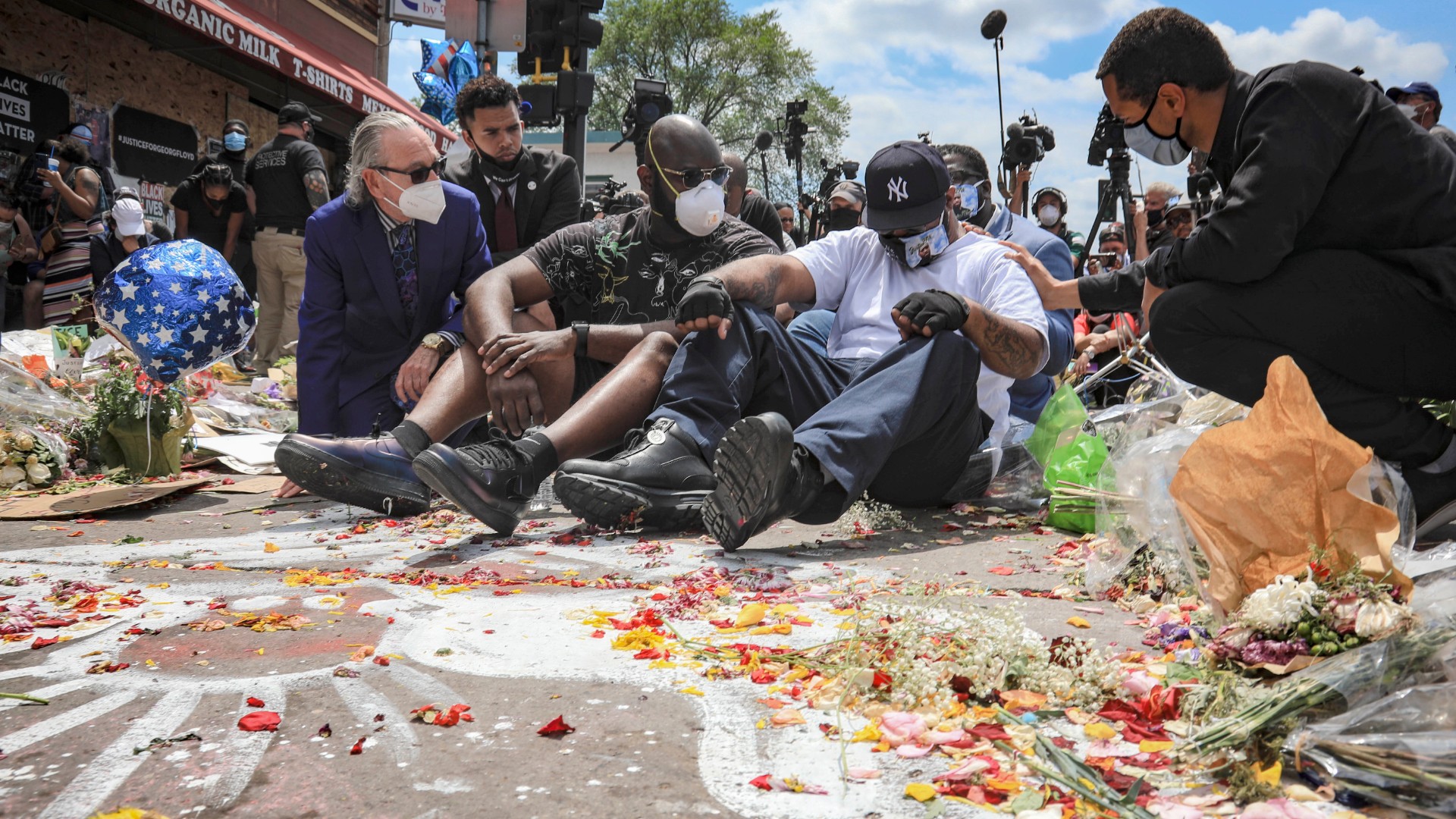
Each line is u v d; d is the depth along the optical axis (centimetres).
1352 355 268
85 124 1058
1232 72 283
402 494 353
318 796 134
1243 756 139
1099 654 172
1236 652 162
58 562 288
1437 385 266
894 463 338
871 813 130
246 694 173
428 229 410
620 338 367
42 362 548
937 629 183
